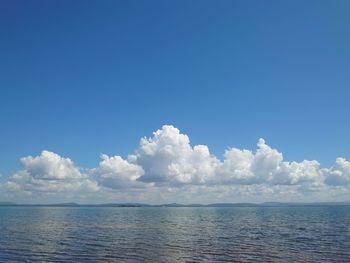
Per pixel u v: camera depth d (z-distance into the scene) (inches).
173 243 2298.2
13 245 2185.0
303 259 1704.0
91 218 5620.1
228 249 2028.8
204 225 3998.5
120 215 7012.8
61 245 2190.0
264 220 5039.4
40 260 1697.8
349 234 2817.4
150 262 1662.2
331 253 1862.7
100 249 2028.8
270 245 2185.0
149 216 6560.0
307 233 2930.6
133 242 2348.7
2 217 5821.9
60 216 6353.3
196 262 1658.5
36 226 3747.5
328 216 6151.6
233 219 5413.4
